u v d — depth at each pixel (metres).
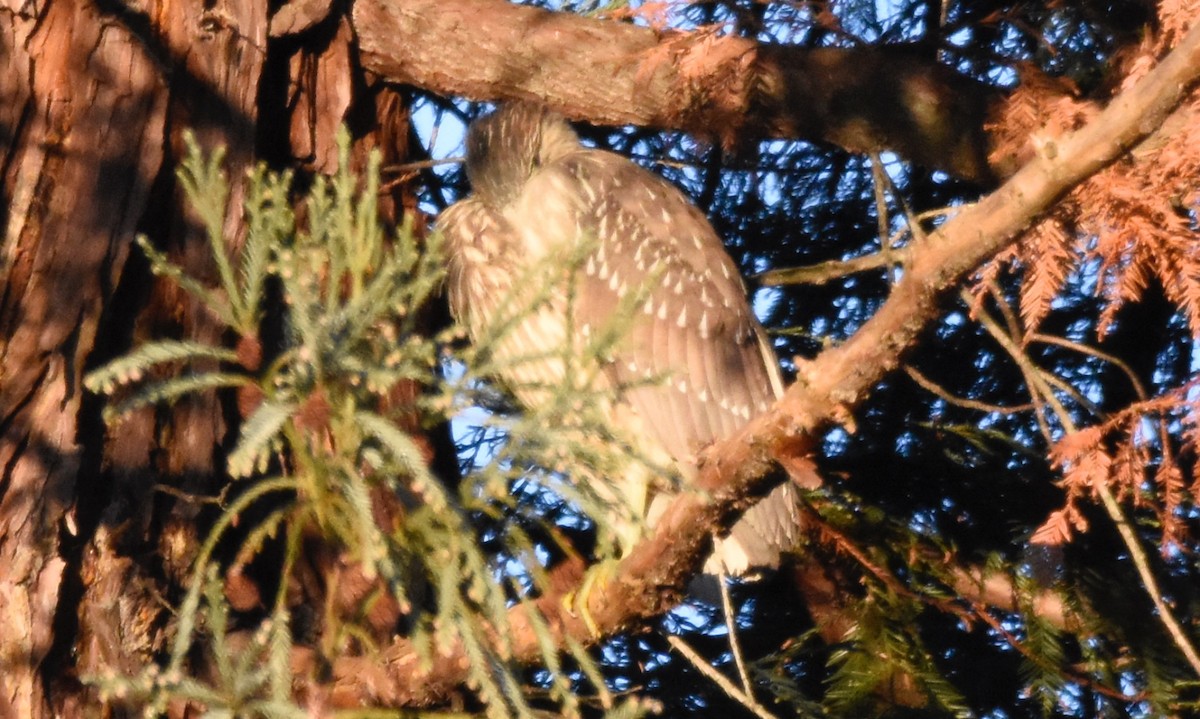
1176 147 6.02
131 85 7.05
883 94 8.31
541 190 8.92
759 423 5.55
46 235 6.69
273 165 8.07
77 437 6.52
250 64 7.54
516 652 6.58
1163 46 6.77
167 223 7.04
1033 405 7.63
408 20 8.48
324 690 5.42
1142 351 9.91
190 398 6.81
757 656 9.41
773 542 8.39
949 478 9.76
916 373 7.73
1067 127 7.06
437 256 5.11
